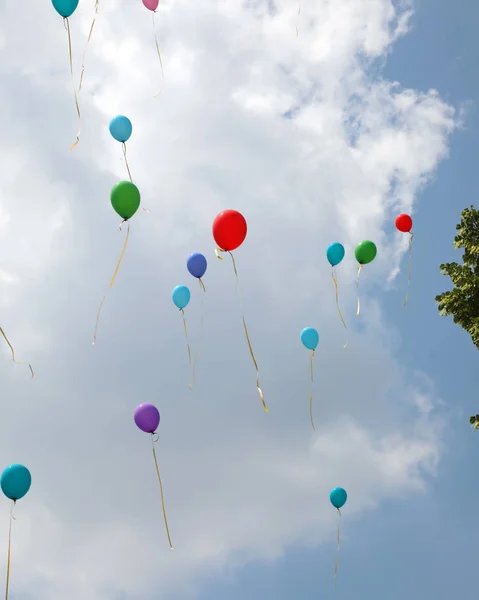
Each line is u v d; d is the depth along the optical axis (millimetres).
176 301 13367
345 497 13781
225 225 11094
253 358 11086
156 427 12008
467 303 15938
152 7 12914
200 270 12961
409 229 13945
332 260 13211
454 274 16172
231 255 11359
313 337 13500
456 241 16438
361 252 13016
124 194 11148
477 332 15523
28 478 10742
